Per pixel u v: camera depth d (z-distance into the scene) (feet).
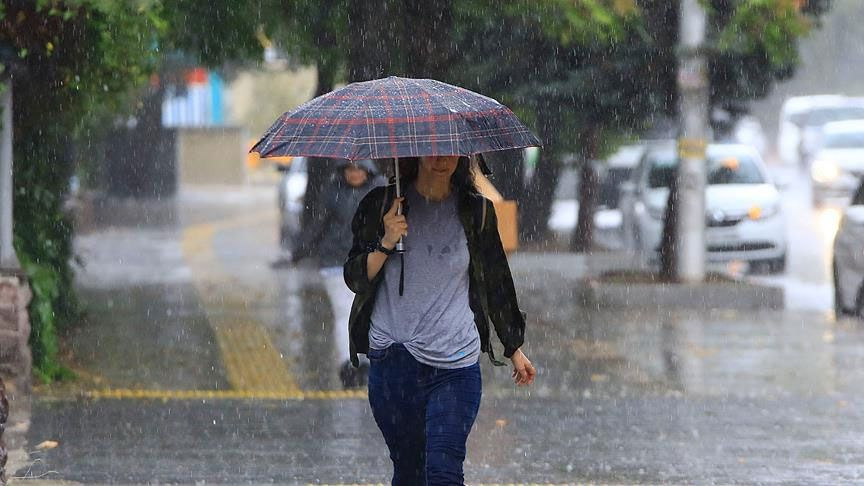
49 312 90.58
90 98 94.17
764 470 67.87
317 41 145.28
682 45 138.10
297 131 45.60
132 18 87.71
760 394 90.48
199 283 154.81
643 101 155.43
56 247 105.91
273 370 97.91
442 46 133.69
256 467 67.31
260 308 132.16
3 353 83.20
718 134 185.78
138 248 203.31
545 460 69.92
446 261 47.55
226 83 216.54
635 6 138.10
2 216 83.76
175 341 109.81
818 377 97.50
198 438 74.02
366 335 48.55
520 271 169.89
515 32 150.51
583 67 155.74
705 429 78.38
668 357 106.11
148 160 339.36
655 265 173.06
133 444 72.18
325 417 80.07
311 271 167.22
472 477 66.13
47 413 79.82
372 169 86.79
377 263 47.37
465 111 46.14
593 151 196.44
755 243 165.37
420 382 47.57
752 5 136.36
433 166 47.42
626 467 68.44
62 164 102.53
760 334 118.32
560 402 87.04
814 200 261.44
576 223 197.98
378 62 132.67
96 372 95.25
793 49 141.38
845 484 64.90
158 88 303.48
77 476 64.69
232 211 307.37
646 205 175.11
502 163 201.16
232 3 136.77
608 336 116.78
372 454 70.54
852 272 126.93
